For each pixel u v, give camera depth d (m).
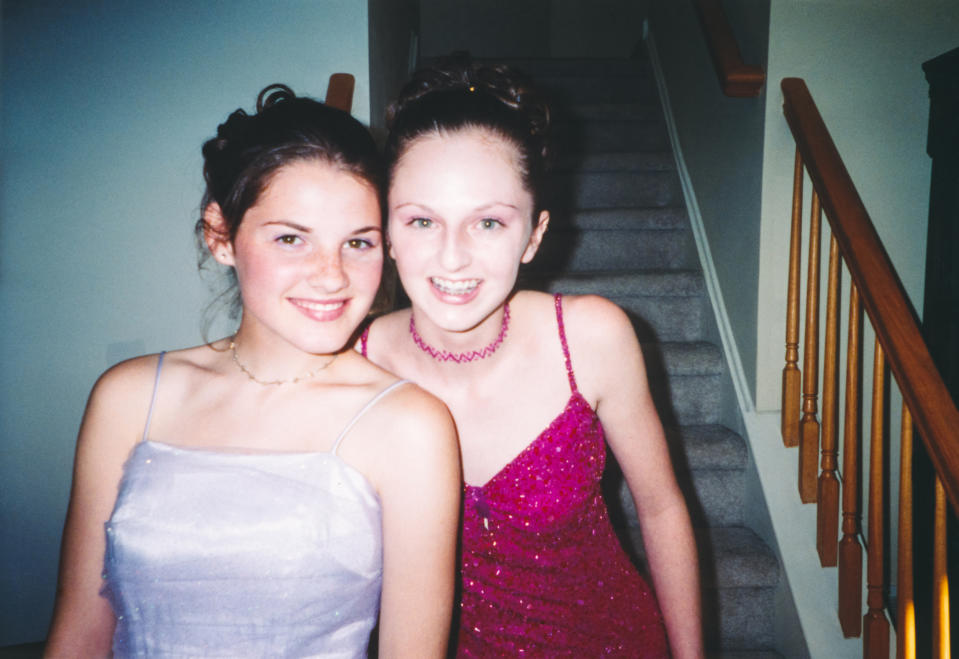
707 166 2.61
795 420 2.01
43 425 1.92
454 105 0.81
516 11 6.28
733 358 2.24
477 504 1.00
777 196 2.03
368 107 1.91
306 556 0.71
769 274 2.05
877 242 1.58
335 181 0.71
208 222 0.80
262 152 0.71
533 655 0.99
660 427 1.09
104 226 1.88
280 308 0.74
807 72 1.99
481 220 0.83
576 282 2.54
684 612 1.09
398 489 0.75
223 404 0.81
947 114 1.84
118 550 0.73
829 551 1.81
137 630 0.73
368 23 1.90
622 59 4.12
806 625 1.72
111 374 0.84
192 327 1.92
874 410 1.52
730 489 2.10
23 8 1.80
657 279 2.55
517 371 1.02
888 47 2.00
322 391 0.79
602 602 1.02
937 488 1.26
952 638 1.76
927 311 1.94
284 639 0.72
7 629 1.95
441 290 0.85
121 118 1.86
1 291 1.87
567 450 1.00
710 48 2.18
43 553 1.96
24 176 1.84
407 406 0.76
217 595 0.72
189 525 0.72
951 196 1.84
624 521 2.10
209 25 1.86
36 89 1.82
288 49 1.88
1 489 1.92
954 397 1.81
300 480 0.74
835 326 1.76
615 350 1.02
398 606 0.74
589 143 3.47
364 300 0.77
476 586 1.02
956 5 1.99
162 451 0.76
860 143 2.02
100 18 1.82
